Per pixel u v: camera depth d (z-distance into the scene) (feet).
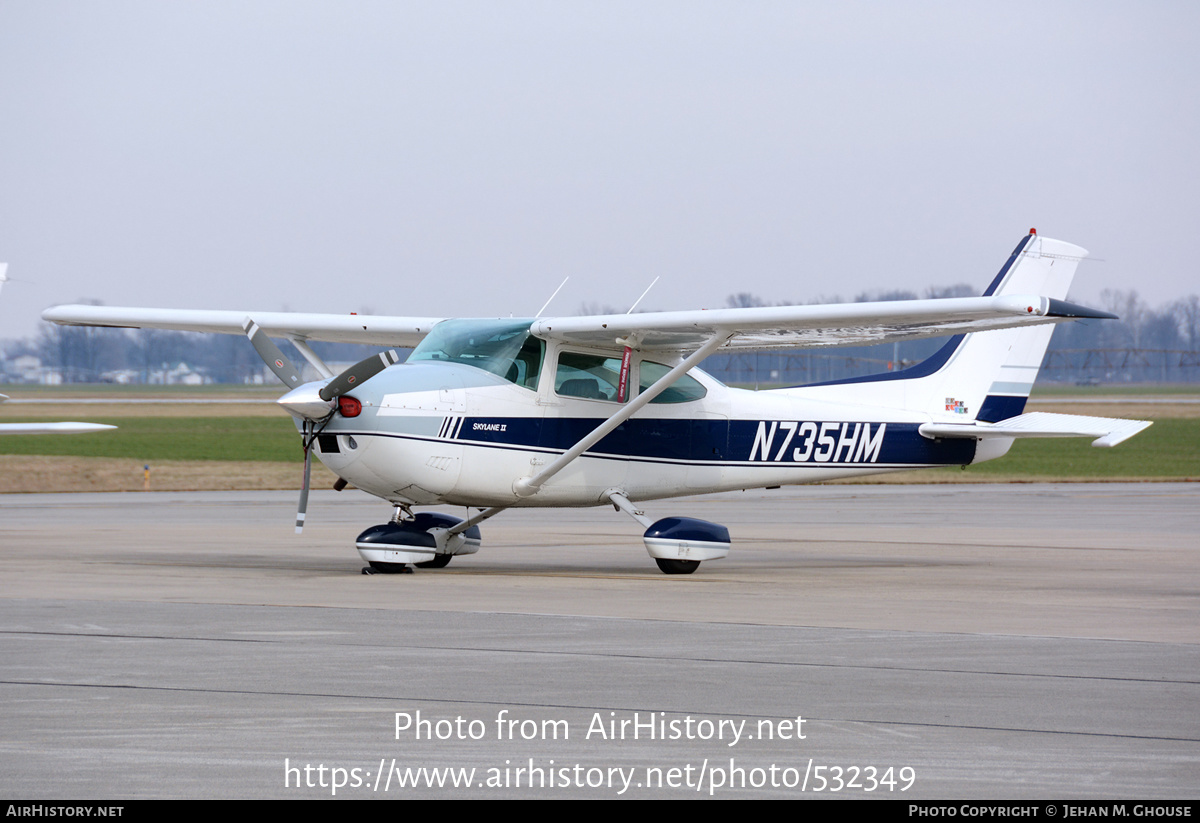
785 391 121.08
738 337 105.50
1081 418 129.29
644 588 95.04
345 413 96.32
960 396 127.65
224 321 125.39
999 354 128.77
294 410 96.07
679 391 113.50
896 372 126.11
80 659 62.90
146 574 99.55
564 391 106.52
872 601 88.69
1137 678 61.05
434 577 100.68
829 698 56.03
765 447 117.91
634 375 110.22
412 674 60.13
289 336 128.77
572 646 68.03
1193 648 69.56
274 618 76.28
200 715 51.85
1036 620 79.66
